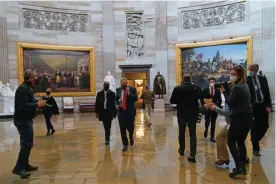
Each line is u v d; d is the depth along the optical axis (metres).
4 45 19.14
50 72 21.09
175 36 22.31
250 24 19.52
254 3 19.33
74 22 22.11
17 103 5.31
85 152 7.33
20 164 5.28
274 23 18.42
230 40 20.09
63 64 21.50
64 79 21.48
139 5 22.92
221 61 20.58
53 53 21.22
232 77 5.27
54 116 18.12
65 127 12.53
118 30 22.78
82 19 22.33
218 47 20.69
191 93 6.44
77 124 13.63
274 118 14.44
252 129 6.59
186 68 21.91
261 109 6.47
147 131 10.84
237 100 5.03
